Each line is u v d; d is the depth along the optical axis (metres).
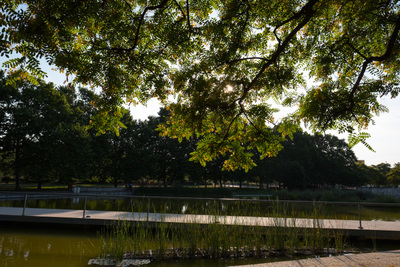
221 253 6.75
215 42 4.73
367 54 5.29
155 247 6.76
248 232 7.62
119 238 6.97
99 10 3.89
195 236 7.10
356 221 9.73
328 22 5.18
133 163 44.44
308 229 7.88
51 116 34.59
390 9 4.61
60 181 35.19
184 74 4.56
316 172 53.62
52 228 9.47
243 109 4.80
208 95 4.49
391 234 8.06
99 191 35.41
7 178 51.84
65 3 3.45
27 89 32.59
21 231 9.10
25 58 3.52
